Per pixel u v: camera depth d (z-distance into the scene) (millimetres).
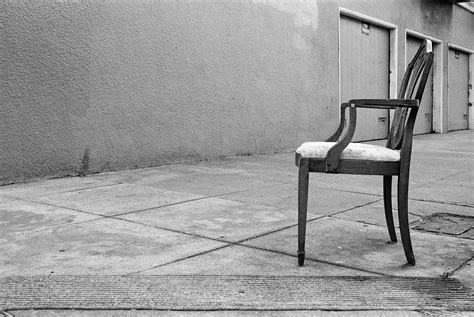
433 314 1834
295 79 8086
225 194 4195
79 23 5020
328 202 3932
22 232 2969
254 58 7227
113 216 3383
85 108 5117
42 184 4590
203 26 6363
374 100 2281
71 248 2650
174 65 6008
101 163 5305
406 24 11438
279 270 2311
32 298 1960
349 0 9359
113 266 2357
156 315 1827
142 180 4871
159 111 5863
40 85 4738
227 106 6797
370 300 1946
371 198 4102
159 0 5785
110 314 1836
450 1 13352
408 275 2254
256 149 7352
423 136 12180
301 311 1854
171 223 3201
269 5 7473
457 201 3967
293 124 8078
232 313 1838
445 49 13562
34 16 4668
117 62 5383
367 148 2412
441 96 13391
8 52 4496
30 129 4691
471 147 9055
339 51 9156
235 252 2592
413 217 3428
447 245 2738
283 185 4664
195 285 2100
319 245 2738
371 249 2668
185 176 5152
